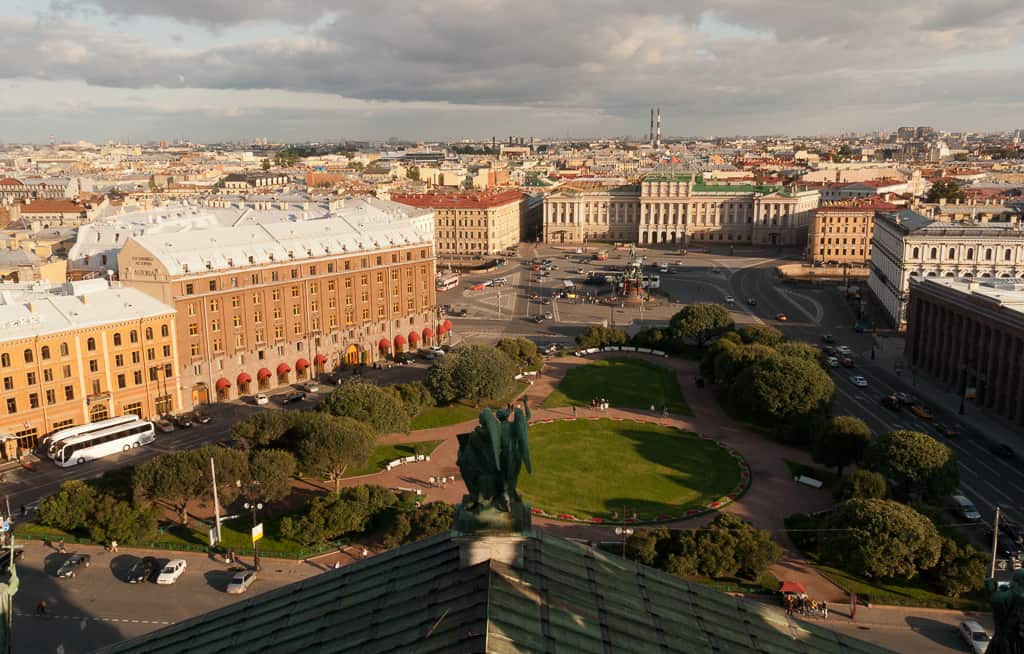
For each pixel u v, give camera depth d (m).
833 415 173.88
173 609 102.00
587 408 183.12
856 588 105.88
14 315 157.38
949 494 123.25
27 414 156.12
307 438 133.62
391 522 123.81
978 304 182.38
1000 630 35.12
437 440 162.88
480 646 31.78
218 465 120.31
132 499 121.56
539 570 38.25
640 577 41.47
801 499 133.88
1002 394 172.38
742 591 103.75
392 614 36.81
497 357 180.88
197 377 186.75
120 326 169.12
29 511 130.62
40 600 103.81
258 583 108.38
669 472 145.75
